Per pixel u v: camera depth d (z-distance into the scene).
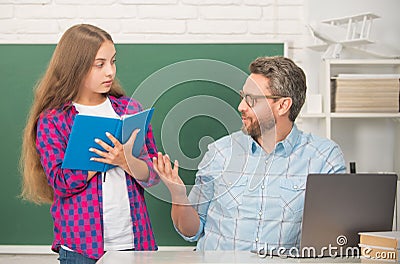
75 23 4.04
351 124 3.98
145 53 3.83
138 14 4.04
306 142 2.32
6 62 3.85
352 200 1.85
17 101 3.85
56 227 2.54
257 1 4.04
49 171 2.42
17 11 4.04
